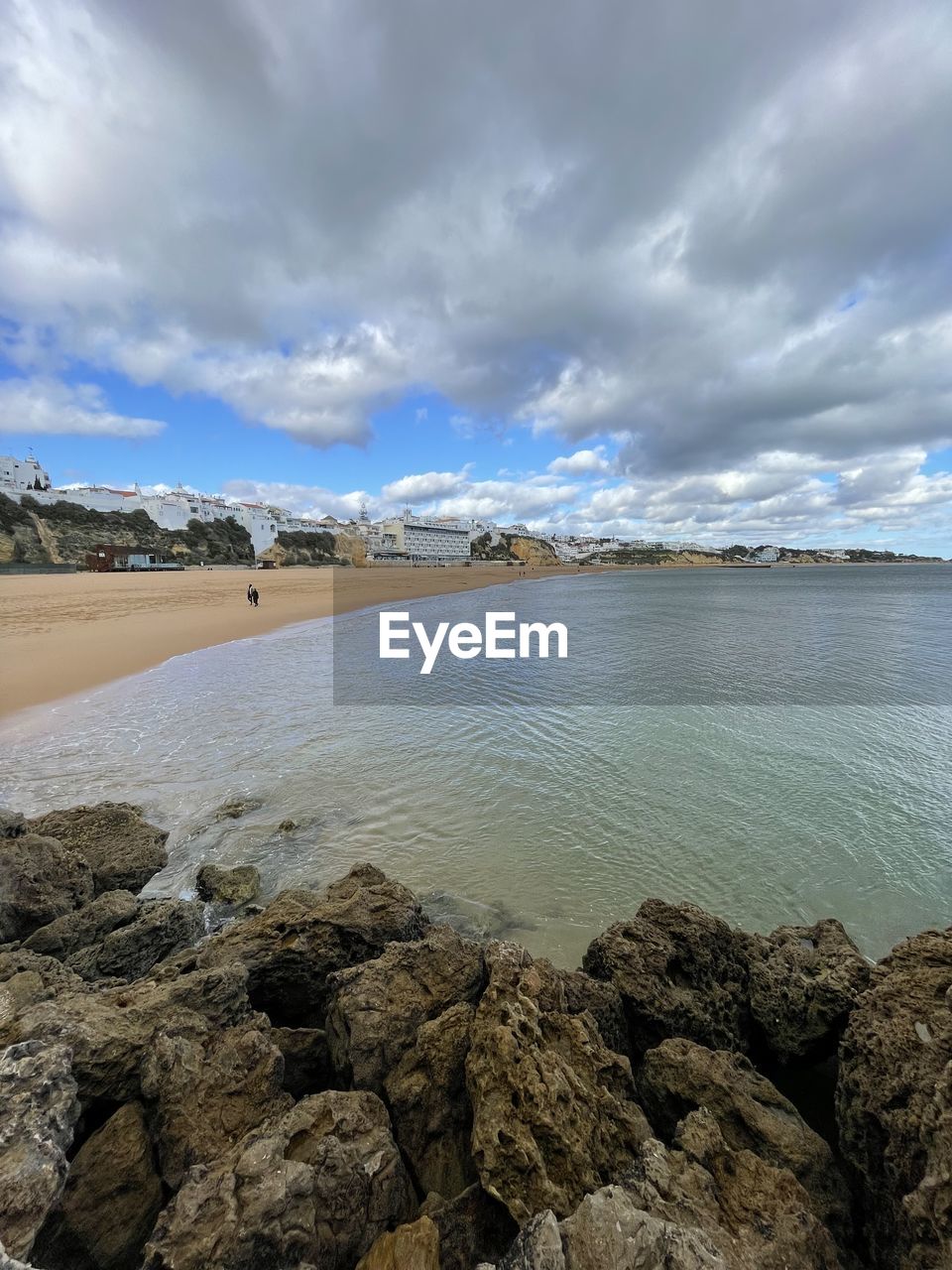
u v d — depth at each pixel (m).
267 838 7.91
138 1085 3.31
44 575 64.25
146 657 19.98
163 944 5.54
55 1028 3.37
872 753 10.87
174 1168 2.95
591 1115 3.10
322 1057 4.15
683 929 5.04
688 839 7.81
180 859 7.44
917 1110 2.99
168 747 11.16
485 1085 3.22
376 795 9.18
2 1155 2.47
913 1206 2.64
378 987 4.10
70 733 11.87
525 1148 2.86
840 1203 3.10
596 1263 2.18
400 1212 2.89
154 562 87.75
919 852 7.46
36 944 5.29
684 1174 2.80
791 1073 4.51
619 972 4.71
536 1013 3.64
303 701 14.45
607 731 12.24
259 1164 2.63
